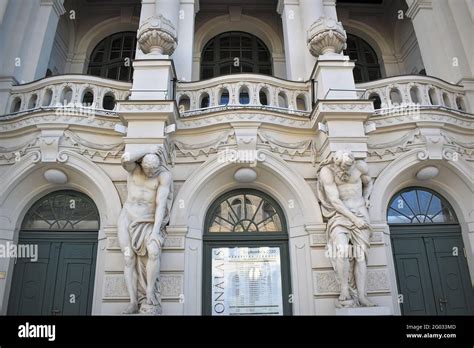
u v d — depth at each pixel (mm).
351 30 14250
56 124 8203
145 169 7254
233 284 8094
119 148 8383
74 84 8766
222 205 8672
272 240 8375
